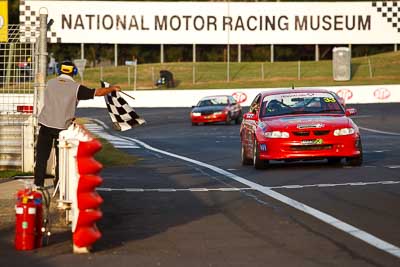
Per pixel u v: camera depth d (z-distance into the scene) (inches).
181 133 2246.6
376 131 2068.2
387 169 1065.5
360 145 1111.6
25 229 557.0
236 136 2047.2
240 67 4335.6
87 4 3983.8
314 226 634.8
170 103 3503.9
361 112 2908.5
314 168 1106.7
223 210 730.8
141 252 549.0
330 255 528.1
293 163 1201.4
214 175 1050.7
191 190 885.2
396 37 4109.3
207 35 4055.1
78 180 541.3
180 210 737.6
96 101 3553.2
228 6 4057.6
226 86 3838.6
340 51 3929.6
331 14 4092.0
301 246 559.5
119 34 4015.8
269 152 1096.2
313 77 4069.9
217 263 511.8
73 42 3973.9
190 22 4050.2
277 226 639.8
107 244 578.6
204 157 1402.6
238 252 545.0
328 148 1091.3
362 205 741.3
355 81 3917.3
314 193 831.1
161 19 4045.3
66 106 741.9
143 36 4040.4
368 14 4101.9
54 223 659.4
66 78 753.6
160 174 1082.1
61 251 553.6
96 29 3993.6
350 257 520.1
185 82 4050.2
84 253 546.0
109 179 1016.9
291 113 1162.0
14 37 1085.1
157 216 704.4
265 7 4072.3
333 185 895.7
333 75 3964.1
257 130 1122.0
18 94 1087.0
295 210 717.3
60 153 665.0
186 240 591.5
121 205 774.5
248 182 951.0
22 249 557.3
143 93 3501.5
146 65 4372.5
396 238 579.2
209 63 4429.1
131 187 923.4
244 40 4069.9
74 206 555.8
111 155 1400.1
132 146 1740.9
